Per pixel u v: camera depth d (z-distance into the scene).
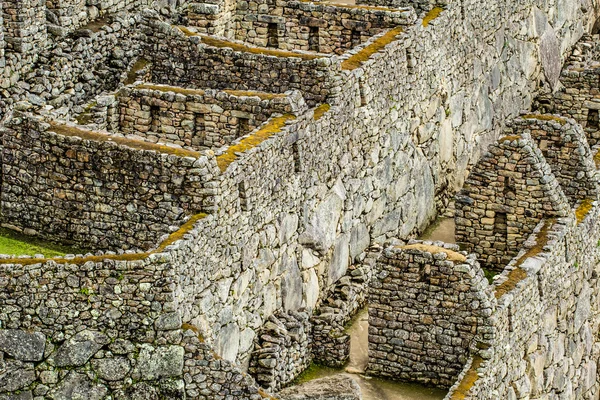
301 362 47.00
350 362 47.75
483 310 45.94
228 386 42.34
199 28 54.03
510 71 61.97
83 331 42.00
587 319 53.25
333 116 49.47
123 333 42.03
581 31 68.19
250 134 46.56
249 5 54.88
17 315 41.84
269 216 46.56
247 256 45.59
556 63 65.62
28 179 46.06
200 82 50.66
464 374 45.59
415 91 54.34
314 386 45.62
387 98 52.56
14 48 50.47
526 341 48.59
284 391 45.38
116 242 45.47
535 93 64.19
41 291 41.78
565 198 51.34
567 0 66.25
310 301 48.88
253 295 46.00
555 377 50.91
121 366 42.12
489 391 46.03
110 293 41.84
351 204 50.88
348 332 48.91
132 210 45.12
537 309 49.16
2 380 42.00
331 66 49.56
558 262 50.41
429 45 55.06
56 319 41.94
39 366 42.03
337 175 50.03
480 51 59.31
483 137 60.19
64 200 45.78
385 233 53.22
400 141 53.62
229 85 50.38
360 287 50.22
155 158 44.53
